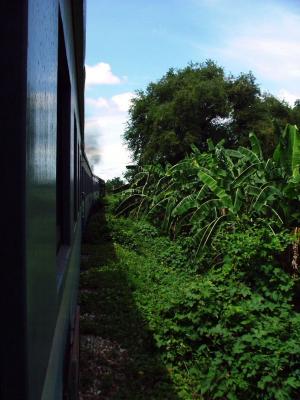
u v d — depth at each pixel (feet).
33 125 3.97
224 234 27.73
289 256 25.36
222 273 21.59
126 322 22.18
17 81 3.56
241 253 21.35
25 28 3.59
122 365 18.08
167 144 96.32
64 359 9.38
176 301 20.53
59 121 11.28
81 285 29.30
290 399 15.34
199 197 35.32
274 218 28.48
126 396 15.83
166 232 46.32
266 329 17.25
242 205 30.40
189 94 96.37
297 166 28.27
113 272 32.37
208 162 38.29
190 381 17.43
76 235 19.11
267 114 104.99
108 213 62.08
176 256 36.29
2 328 3.59
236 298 19.67
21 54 3.57
